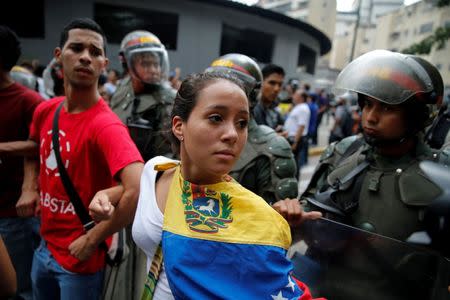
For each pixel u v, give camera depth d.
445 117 1.41
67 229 1.33
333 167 1.32
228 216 0.72
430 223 0.75
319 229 0.97
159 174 0.88
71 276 1.33
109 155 1.20
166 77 2.27
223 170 0.70
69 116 1.33
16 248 1.86
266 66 2.53
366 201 1.08
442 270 0.73
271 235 0.70
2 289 0.78
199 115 0.70
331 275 0.93
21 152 1.58
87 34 1.29
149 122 1.99
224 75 0.74
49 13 9.23
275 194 1.40
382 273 0.85
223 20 11.54
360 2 14.24
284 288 0.68
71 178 1.29
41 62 9.40
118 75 6.92
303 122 4.61
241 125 0.71
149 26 10.35
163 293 0.75
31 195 1.62
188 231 0.71
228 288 0.66
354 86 1.06
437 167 0.80
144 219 0.80
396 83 1.00
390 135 1.04
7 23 8.98
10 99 1.75
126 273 1.60
